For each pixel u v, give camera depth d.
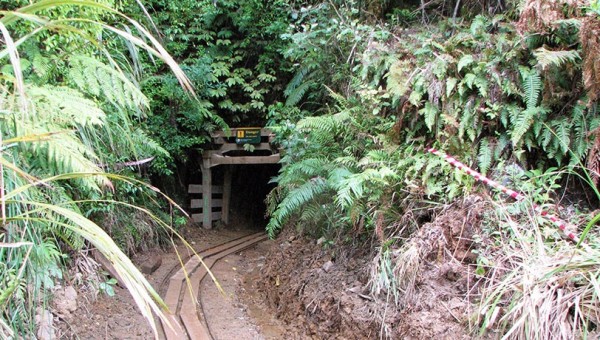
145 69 5.34
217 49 6.80
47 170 2.25
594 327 1.99
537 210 2.53
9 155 1.92
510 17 3.59
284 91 6.39
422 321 2.41
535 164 3.01
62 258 3.20
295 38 5.12
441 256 2.65
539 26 2.86
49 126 1.92
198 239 6.36
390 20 4.93
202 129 6.44
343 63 4.97
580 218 2.56
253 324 3.58
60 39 2.48
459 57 3.30
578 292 2.05
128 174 4.36
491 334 2.15
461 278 2.51
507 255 2.39
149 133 5.41
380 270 2.85
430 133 3.33
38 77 2.33
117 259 1.24
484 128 3.09
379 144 3.47
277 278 4.17
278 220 3.66
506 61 3.01
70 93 2.25
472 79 2.98
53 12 2.39
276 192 4.52
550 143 2.81
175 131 5.94
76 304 3.08
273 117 6.39
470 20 4.08
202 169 6.82
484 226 2.61
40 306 2.52
